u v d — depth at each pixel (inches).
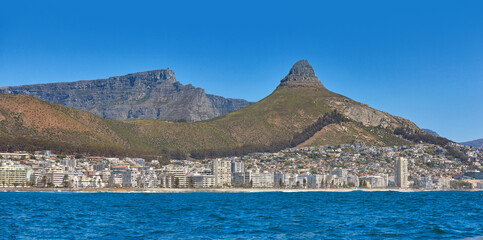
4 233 7194.9
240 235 7012.8
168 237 6840.6
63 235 7027.6
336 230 7480.3
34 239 6692.9
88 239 6688.0
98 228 7770.7
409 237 6717.5
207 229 7632.9
